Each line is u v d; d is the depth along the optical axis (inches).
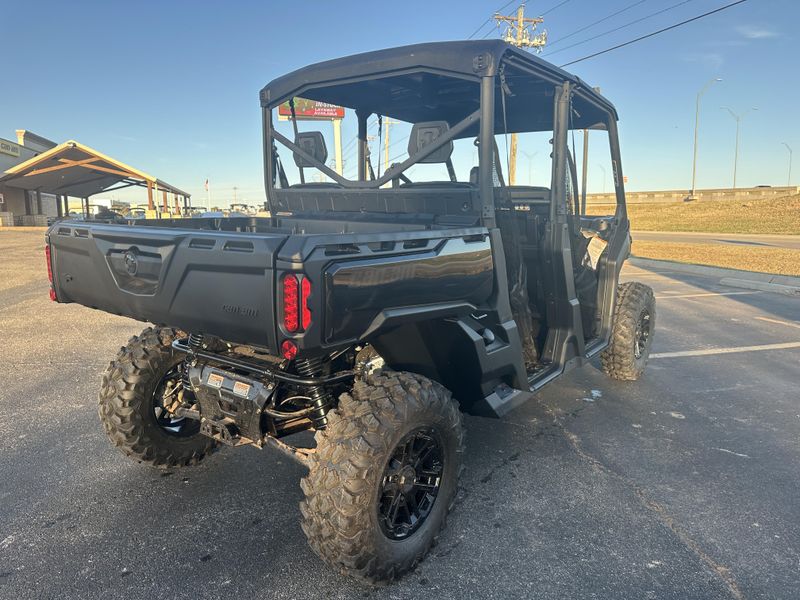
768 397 206.7
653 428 178.1
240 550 114.9
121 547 115.5
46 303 380.8
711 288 475.5
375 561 99.5
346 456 97.1
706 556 113.0
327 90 150.3
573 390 213.6
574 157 168.9
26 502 131.9
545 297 167.5
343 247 96.8
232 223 171.0
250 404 111.0
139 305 114.9
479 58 123.2
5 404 191.2
